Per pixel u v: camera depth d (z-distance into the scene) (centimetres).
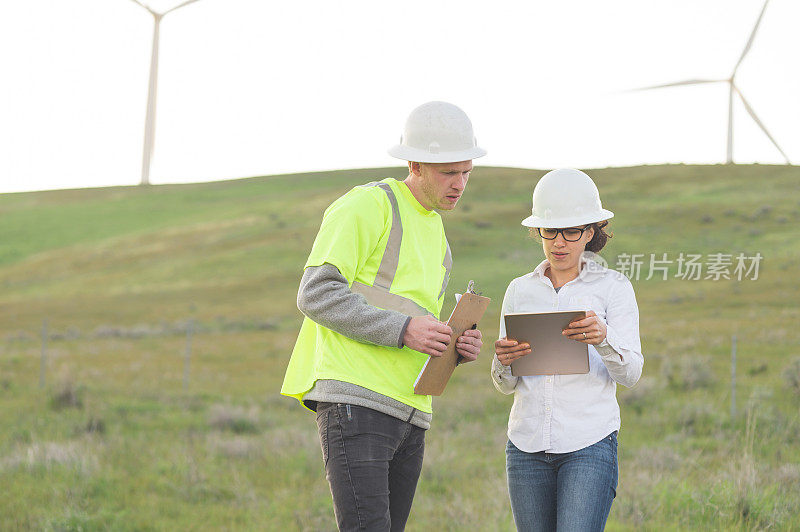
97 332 4212
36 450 934
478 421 1416
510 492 355
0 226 9369
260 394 2023
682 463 862
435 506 718
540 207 351
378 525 304
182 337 4009
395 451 318
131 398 1844
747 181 8075
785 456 896
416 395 320
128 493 801
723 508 599
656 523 590
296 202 9556
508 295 367
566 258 350
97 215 9888
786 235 5497
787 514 586
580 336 322
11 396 1850
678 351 2527
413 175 334
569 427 337
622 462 902
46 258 7925
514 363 339
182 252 7625
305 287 308
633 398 1584
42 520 668
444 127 323
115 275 7044
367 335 301
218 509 744
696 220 6353
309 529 648
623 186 8494
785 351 2356
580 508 328
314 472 909
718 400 1560
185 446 1081
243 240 7850
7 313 5591
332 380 311
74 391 1709
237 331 4294
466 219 7650
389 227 321
